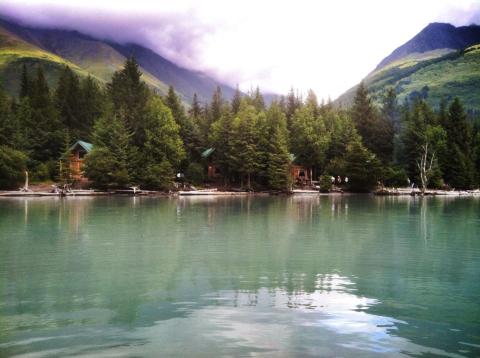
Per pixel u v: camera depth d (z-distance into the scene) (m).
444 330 9.52
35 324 9.77
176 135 89.75
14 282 13.59
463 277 14.57
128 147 82.25
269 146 92.50
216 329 9.43
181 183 90.56
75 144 88.88
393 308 11.06
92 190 75.06
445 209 47.12
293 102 140.88
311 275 14.72
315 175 111.19
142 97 107.69
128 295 12.12
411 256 18.23
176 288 12.93
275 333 9.22
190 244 21.00
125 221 31.28
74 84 114.12
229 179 100.44
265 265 16.20
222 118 99.94
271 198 71.44
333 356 8.10
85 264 16.34
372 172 93.25
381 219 34.69
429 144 104.88
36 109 104.25
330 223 31.12
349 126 112.06
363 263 16.72
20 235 23.81
